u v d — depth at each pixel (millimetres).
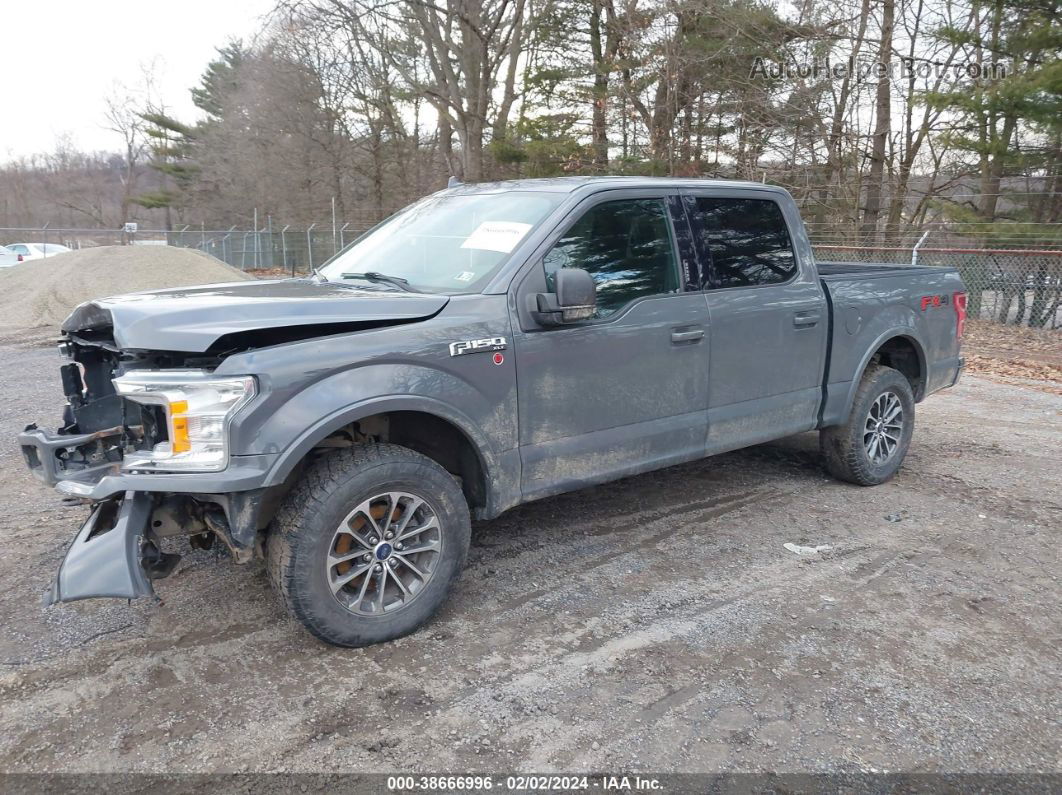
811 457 6234
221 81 48844
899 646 3422
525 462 3746
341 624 3225
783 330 4762
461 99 23797
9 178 70875
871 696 3049
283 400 3000
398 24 22328
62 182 72062
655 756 2693
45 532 4594
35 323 15039
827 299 5031
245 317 3049
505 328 3600
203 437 2914
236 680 3117
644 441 4191
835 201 19906
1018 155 16109
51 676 3135
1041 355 11977
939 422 7621
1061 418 7832
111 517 3109
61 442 3227
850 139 19375
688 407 4367
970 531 4766
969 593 3939
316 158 39312
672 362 4234
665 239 4289
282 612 3652
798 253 4965
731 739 2783
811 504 5191
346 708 2939
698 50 21391
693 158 22094
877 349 5336
